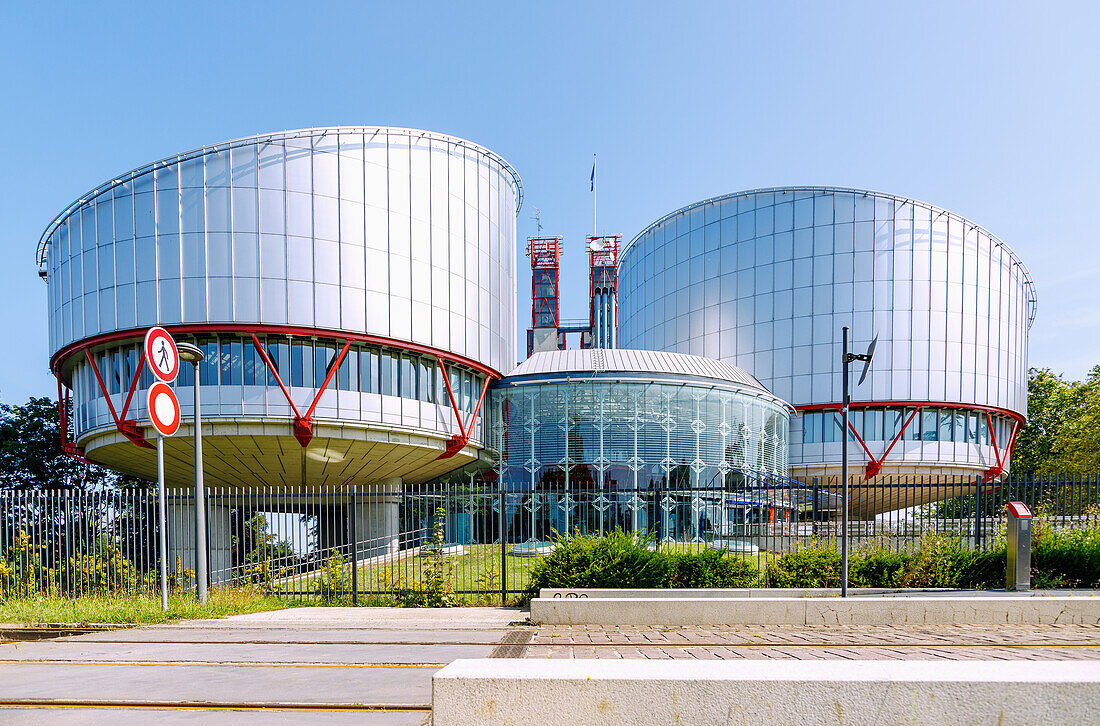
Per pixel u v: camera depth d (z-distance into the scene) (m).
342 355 26.19
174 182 25.61
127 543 14.92
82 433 27.52
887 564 12.16
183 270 25.22
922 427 42.22
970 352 43.00
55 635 9.04
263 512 16.53
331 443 26.70
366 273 26.97
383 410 27.11
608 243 71.44
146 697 5.24
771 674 2.65
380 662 6.66
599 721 2.67
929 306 42.94
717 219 49.69
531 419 32.53
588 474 31.20
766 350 45.94
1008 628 8.38
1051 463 46.31
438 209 29.55
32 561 14.13
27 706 5.06
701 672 2.70
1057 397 49.34
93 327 25.95
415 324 28.11
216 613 10.97
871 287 43.28
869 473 41.56
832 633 8.12
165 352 11.25
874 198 43.78
